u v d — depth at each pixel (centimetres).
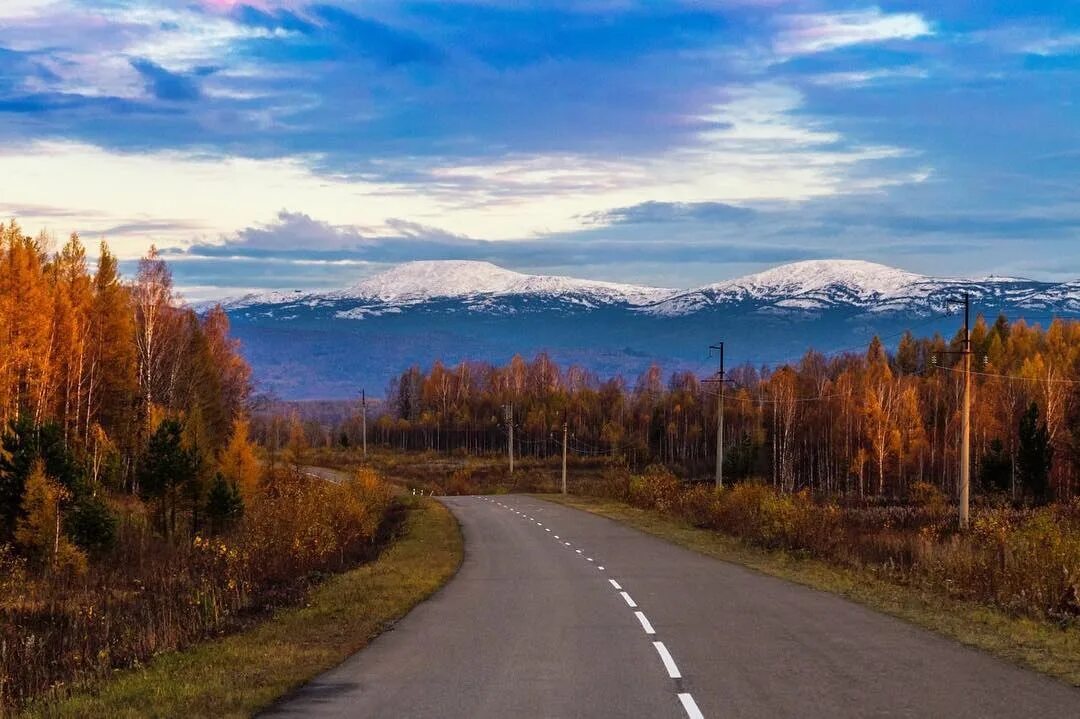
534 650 1274
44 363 4944
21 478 3631
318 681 1080
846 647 1270
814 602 1789
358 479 5694
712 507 4141
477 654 1248
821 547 2908
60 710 973
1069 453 7231
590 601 1836
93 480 4619
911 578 2162
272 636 1434
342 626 1523
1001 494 6888
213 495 4956
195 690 1026
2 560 3266
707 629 1451
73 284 5781
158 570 3325
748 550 3091
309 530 3030
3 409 4647
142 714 928
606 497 6950
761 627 1467
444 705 941
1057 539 1848
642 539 3641
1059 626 1505
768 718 866
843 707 909
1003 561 1922
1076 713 879
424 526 4469
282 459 10088
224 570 2809
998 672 1087
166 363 6744
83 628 2031
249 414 8475
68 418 5362
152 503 4888
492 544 3453
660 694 980
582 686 1027
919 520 4650
